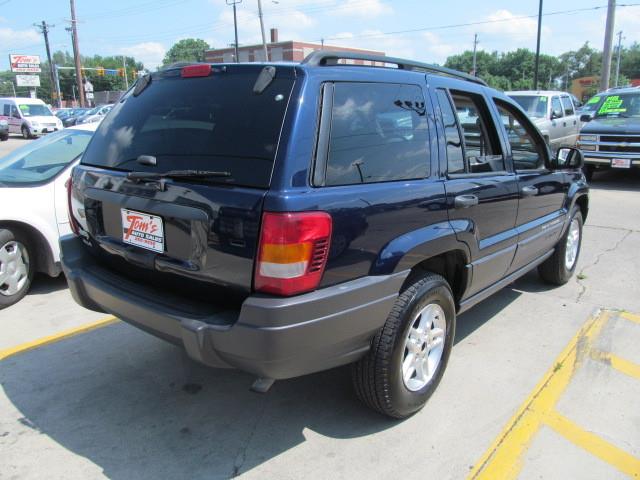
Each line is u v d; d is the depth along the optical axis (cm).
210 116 270
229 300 257
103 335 429
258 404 334
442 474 273
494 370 375
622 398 342
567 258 544
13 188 488
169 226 268
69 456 284
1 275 479
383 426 312
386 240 274
